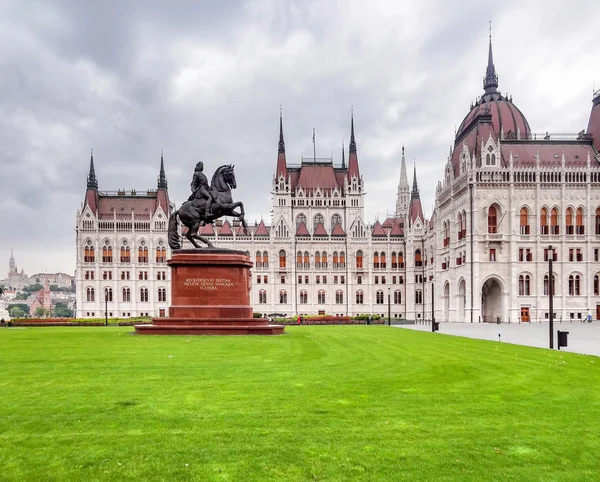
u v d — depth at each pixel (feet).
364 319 276.21
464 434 41.47
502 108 328.29
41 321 228.22
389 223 508.12
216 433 40.93
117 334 131.75
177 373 66.74
